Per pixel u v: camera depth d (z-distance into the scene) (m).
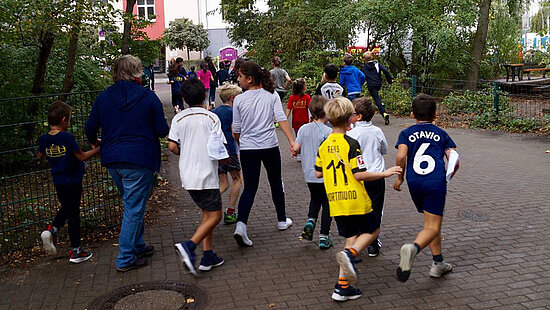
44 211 6.37
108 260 5.29
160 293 4.50
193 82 4.95
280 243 5.65
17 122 6.59
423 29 18.05
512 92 18.05
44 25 8.00
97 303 4.38
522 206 6.70
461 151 10.38
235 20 25.84
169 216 6.66
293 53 21.00
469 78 19.66
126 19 9.78
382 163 5.06
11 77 9.58
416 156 4.50
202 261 4.96
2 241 5.71
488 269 4.82
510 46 22.47
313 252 5.37
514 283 4.52
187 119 4.86
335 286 4.36
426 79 18.47
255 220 6.44
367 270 4.89
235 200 6.38
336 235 5.84
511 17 22.16
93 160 6.42
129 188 4.92
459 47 19.28
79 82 11.24
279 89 11.84
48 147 5.08
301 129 5.46
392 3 17.83
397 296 4.34
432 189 4.35
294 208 6.91
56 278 4.90
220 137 4.82
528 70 20.34
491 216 6.35
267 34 22.58
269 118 5.58
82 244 5.74
